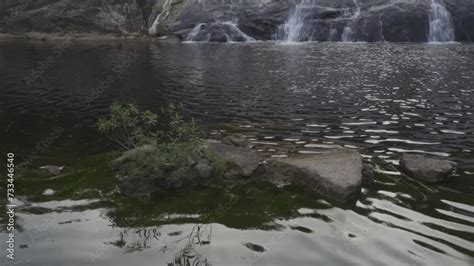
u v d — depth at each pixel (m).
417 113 16.75
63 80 25.03
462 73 24.28
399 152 12.76
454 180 10.77
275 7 45.47
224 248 7.79
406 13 42.12
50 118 17.14
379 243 7.99
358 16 43.06
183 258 7.48
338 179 9.88
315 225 8.59
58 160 12.29
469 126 15.11
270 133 14.62
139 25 50.03
